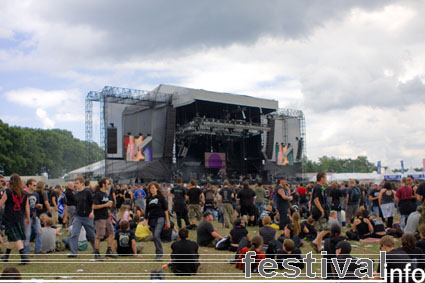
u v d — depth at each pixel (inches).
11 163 2009.1
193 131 1566.2
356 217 417.7
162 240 394.9
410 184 425.7
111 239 310.7
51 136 2746.1
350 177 1556.3
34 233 340.8
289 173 1756.9
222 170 1722.4
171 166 1455.5
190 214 491.5
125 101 1397.6
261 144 1734.7
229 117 1729.8
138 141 1391.5
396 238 405.7
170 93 1510.8
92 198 305.1
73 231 307.6
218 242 349.1
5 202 282.0
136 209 530.6
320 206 361.7
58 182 1453.0
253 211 489.1
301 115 1829.5
